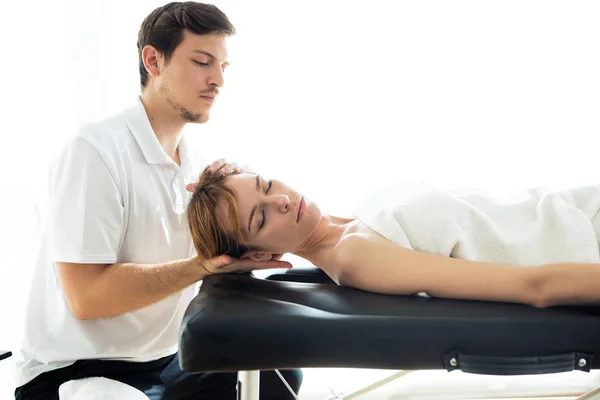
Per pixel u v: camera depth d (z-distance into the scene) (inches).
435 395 85.7
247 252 57.9
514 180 100.8
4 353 58.1
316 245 58.5
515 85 99.0
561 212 55.8
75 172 56.2
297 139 99.6
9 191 91.0
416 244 53.1
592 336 42.2
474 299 46.3
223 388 63.2
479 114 99.5
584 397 50.3
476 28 98.0
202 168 68.2
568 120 99.6
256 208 55.2
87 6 95.3
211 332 42.2
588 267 44.5
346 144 99.7
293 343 42.4
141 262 60.8
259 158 99.8
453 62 98.4
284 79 98.4
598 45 98.0
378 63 98.3
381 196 57.9
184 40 59.6
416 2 97.4
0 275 89.4
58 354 57.5
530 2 97.7
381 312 43.4
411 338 42.3
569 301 44.4
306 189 100.5
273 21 97.3
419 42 98.1
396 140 99.8
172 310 62.2
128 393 54.9
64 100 96.7
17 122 96.3
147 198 60.0
